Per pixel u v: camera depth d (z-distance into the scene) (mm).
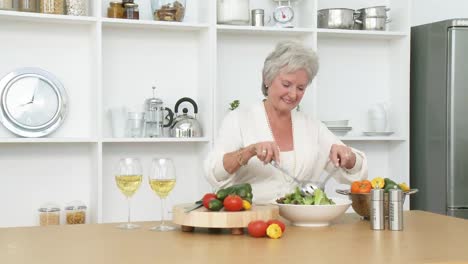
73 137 3389
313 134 2512
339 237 1720
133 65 3512
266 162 2020
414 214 2221
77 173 3426
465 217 3521
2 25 3264
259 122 2441
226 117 2473
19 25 3297
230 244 1608
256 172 2385
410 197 3826
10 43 3287
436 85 3619
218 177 2195
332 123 3660
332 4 3893
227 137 2402
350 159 2215
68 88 3396
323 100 3867
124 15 3330
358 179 2312
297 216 1902
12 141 3059
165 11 3336
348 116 3920
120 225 1958
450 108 3506
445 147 3535
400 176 3818
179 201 3609
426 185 3707
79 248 1560
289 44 2295
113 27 3445
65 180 3402
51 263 1378
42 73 3326
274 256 1446
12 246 1595
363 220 2072
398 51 3854
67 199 3404
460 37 3496
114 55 3471
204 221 1731
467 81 3512
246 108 2504
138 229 1873
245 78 3705
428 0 3990
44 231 1841
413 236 1738
